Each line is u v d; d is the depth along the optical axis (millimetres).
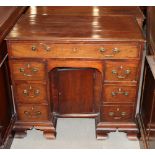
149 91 2230
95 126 2590
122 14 2471
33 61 2129
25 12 2564
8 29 2117
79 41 2004
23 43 2035
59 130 2643
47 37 2014
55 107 2582
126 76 2189
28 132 2621
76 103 2549
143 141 2311
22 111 2422
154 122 2014
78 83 2432
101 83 2248
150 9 2332
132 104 2354
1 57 2088
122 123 2463
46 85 2266
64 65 2141
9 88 2383
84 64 2133
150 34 2279
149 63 2088
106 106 2369
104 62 2117
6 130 2316
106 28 2184
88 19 2367
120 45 2027
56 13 2484
